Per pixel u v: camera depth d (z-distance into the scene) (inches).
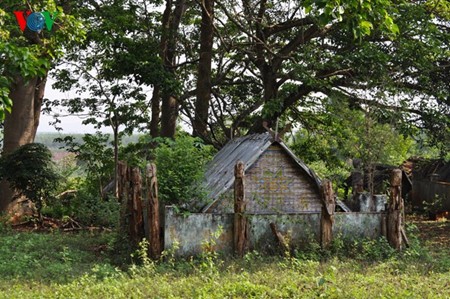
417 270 469.4
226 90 1130.0
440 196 1003.9
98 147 1146.7
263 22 976.3
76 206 885.8
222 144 1015.6
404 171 1122.0
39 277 462.6
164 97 1071.0
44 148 828.6
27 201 887.7
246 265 492.4
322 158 1078.4
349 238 560.4
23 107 903.1
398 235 559.2
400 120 795.4
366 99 795.4
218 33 975.6
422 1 882.1
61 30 658.2
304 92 931.3
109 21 924.6
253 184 601.3
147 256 530.9
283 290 382.3
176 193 552.1
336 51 906.7
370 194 659.4
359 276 421.7
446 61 904.3
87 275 443.8
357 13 504.1
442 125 872.3
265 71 972.6
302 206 609.3
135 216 568.1
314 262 482.6
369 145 746.2
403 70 837.8
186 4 1065.5
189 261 524.4
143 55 921.5
